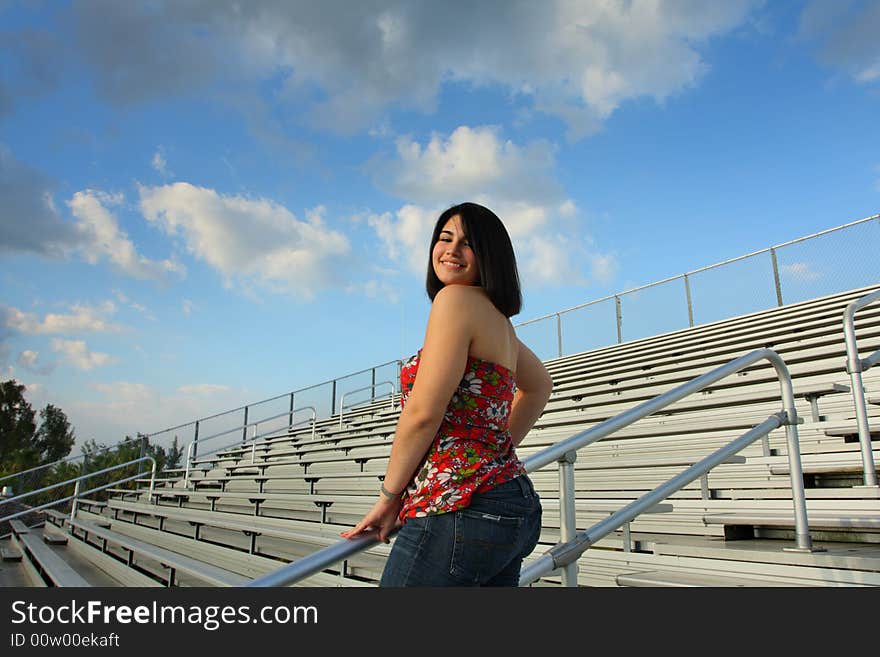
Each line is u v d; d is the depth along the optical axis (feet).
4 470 80.53
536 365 5.81
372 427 44.50
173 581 19.13
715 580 9.72
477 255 4.84
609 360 41.98
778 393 18.88
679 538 13.17
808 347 25.89
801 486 9.66
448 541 4.16
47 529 40.93
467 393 4.45
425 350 4.36
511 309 4.81
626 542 11.69
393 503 4.47
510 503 4.36
